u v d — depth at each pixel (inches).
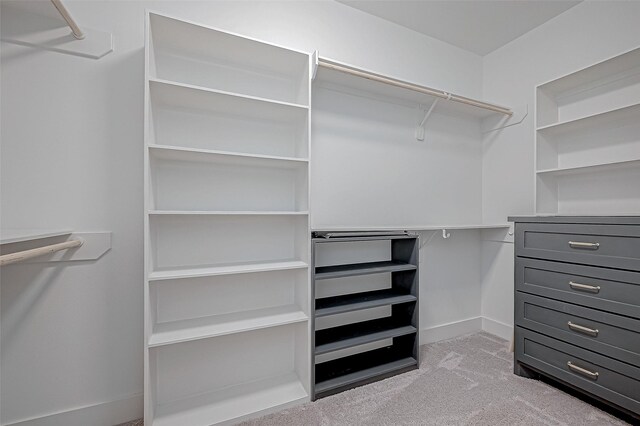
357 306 67.6
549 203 79.3
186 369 60.5
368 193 82.2
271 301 68.9
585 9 75.7
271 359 68.4
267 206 68.9
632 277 51.4
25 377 50.3
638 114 64.9
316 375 67.6
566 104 79.7
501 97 96.2
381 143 84.2
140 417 56.6
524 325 68.7
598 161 73.2
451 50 96.0
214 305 63.6
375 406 59.3
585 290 57.6
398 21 85.2
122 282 56.1
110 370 55.2
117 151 55.8
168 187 59.7
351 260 79.3
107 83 55.1
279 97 69.6
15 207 49.9
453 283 96.3
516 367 70.4
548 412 56.6
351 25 79.5
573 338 59.4
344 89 78.4
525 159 88.7
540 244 65.5
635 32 67.2
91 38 53.8
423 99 86.3
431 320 91.9
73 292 53.0
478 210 100.8
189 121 61.3
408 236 74.2
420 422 54.4
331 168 77.3
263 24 68.6
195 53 61.5
